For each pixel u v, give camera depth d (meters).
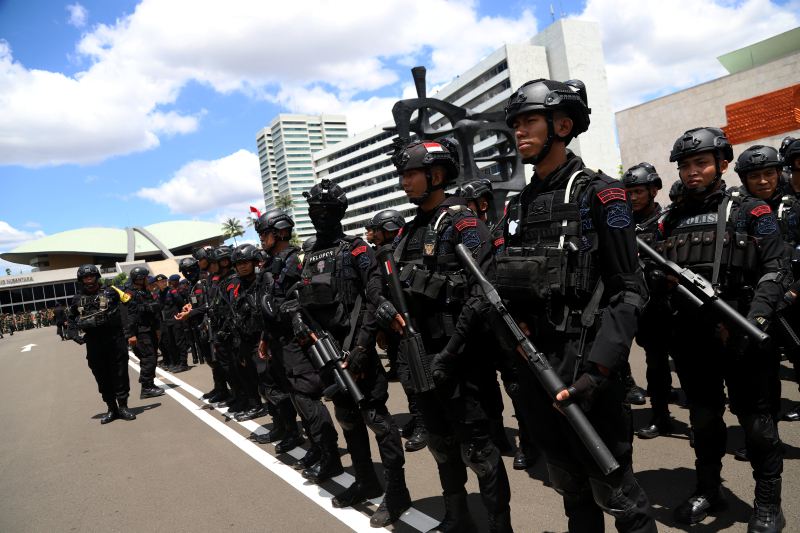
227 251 5.87
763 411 2.30
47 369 12.89
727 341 2.22
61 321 23.78
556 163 1.82
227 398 6.63
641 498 1.71
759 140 28.42
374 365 2.89
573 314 1.68
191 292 7.86
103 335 6.10
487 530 2.68
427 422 2.45
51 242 108.25
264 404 6.15
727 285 2.40
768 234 2.30
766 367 2.29
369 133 97.12
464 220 2.27
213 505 3.43
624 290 1.61
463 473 2.52
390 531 2.77
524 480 3.29
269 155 188.00
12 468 4.80
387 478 2.89
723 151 2.44
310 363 3.52
